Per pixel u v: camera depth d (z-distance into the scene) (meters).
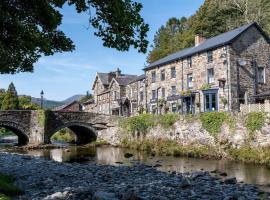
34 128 56.34
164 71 56.03
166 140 43.12
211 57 46.53
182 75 51.47
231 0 73.19
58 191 14.89
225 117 35.47
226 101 43.38
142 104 63.56
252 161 30.66
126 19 11.04
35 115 56.47
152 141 45.12
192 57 49.75
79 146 54.50
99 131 58.72
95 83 90.75
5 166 24.89
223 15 73.00
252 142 32.38
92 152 44.84
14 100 102.12
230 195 14.89
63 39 13.18
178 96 51.16
